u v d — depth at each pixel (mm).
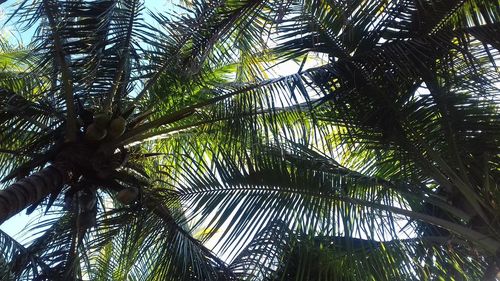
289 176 6445
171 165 7914
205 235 6719
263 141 6980
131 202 7219
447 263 6762
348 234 6199
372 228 6277
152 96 7844
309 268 6125
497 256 6258
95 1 6535
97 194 7805
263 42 6625
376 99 6469
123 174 7293
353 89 6484
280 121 7332
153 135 7582
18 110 7160
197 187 6859
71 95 6949
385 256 6375
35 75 7125
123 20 6758
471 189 6398
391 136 6559
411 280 6348
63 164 6930
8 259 7109
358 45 6477
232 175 6676
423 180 6887
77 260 7316
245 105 7059
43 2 6332
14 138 7555
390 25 6438
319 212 6273
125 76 7094
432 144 6582
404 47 6348
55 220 7594
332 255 6297
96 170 7078
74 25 6527
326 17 6488
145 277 7781
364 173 7184
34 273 7047
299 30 6582
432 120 6598
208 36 6695
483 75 6539
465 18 6422
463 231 6398
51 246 7344
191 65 6977
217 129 7477
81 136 7188
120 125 7180
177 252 7250
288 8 6234
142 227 7211
